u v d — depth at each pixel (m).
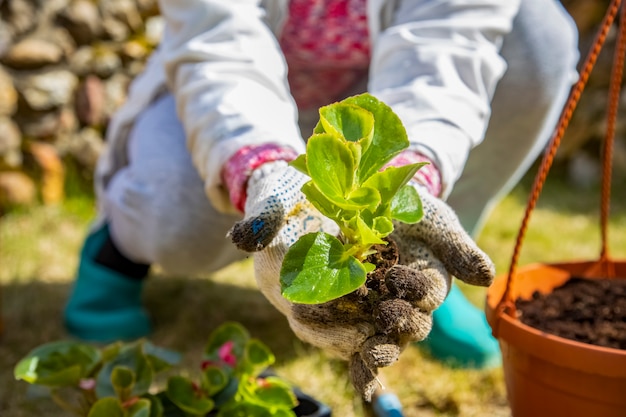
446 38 0.88
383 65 0.91
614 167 2.19
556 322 0.86
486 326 1.17
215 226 1.08
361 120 0.56
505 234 1.74
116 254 1.26
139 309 1.29
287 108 0.84
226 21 0.88
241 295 1.43
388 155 0.58
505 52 1.06
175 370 1.14
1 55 1.79
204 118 0.80
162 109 1.18
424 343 1.19
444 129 0.79
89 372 0.88
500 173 1.14
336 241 0.55
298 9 1.04
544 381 0.76
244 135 0.76
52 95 1.85
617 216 1.88
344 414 1.00
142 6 1.98
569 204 2.00
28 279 1.47
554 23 1.09
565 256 1.60
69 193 1.90
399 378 1.10
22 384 1.09
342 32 1.05
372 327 0.57
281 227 0.61
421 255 0.62
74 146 1.92
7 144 1.81
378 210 0.57
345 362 1.14
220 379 0.85
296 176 0.66
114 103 1.95
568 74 1.10
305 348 1.20
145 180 1.11
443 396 1.05
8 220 1.75
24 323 1.29
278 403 0.86
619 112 2.18
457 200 1.16
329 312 0.57
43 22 1.83
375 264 0.58
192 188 1.07
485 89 0.89
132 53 1.95
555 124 1.30
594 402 0.73
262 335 1.26
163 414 0.86
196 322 1.32
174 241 1.08
